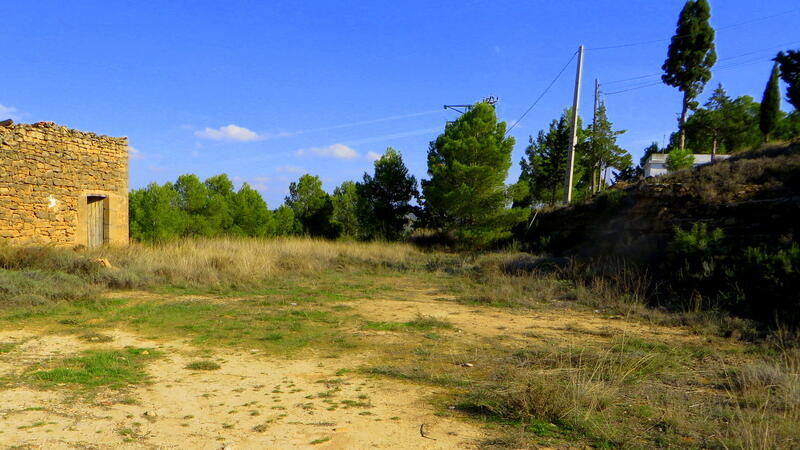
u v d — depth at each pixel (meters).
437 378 5.44
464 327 8.34
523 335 7.76
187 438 3.79
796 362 6.07
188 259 14.31
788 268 8.64
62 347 6.46
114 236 16.92
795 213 11.12
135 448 3.58
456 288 13.12
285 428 4.04
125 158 17.42
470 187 24.38
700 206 14.35
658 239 14.34
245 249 17.64
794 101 20.81
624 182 22.00
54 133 14.91
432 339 7.38
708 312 8.93
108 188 16.72
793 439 3.70
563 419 4.18
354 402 4.70
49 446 3.55
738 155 18.72
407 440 3.82
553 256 19.20
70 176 15.37
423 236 28.02
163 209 22.45
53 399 4.56
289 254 17.98
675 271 11.38
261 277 13.59
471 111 26.36
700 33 36.22
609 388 4.91
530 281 13.18
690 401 4.73
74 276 11.26
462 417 4.32
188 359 6.12
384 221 30.16
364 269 17.00
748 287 9.34
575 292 11.55
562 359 6.12
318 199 30.81
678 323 8.78
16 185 13.82
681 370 5.84
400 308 10.15
